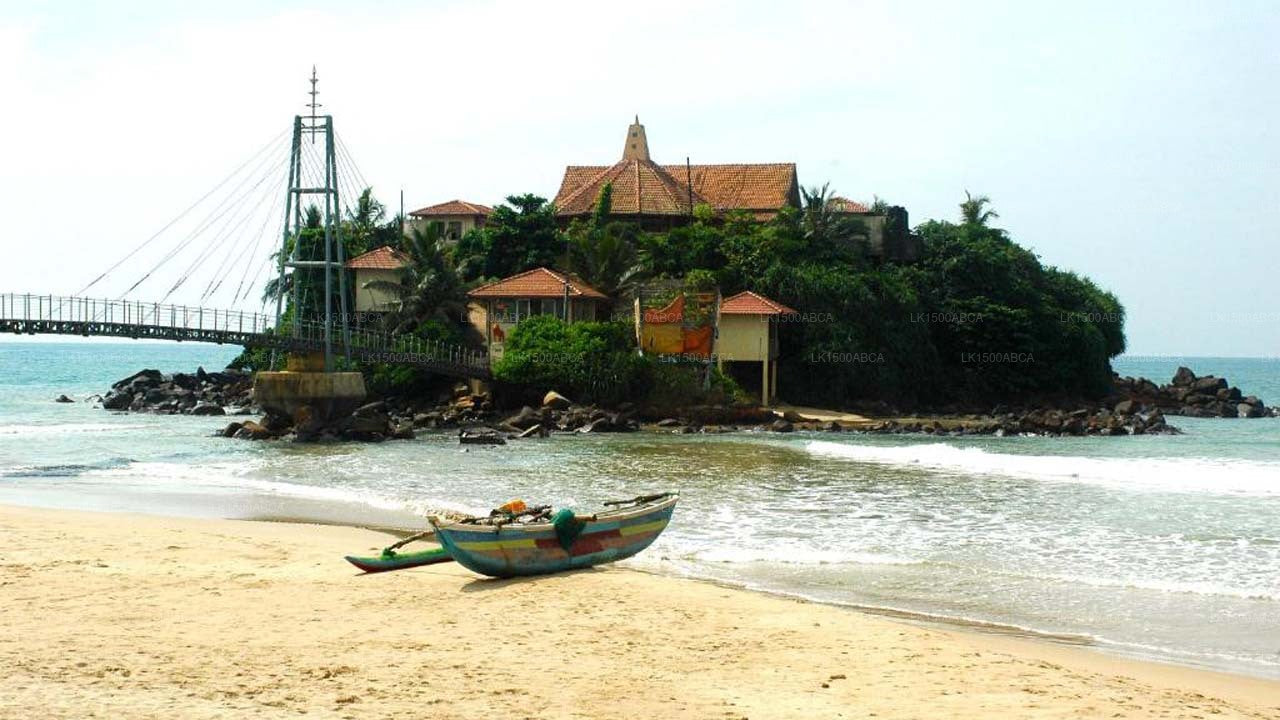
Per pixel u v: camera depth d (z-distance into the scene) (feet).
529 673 47.29
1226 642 59.26
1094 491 120.37
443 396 238.89
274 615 58.49
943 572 77.30
